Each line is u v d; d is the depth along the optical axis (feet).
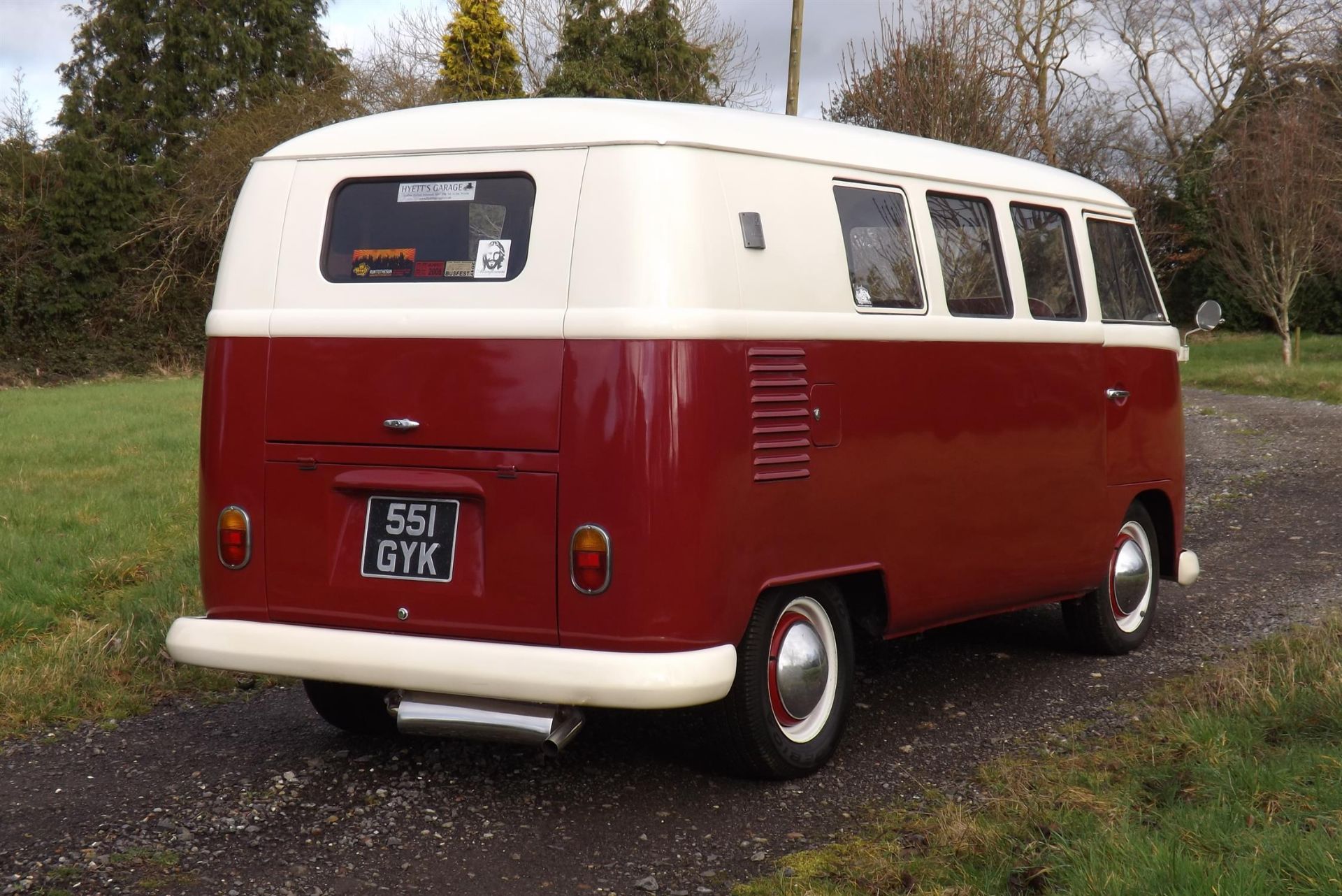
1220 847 10.92
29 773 15.01
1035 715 17.22
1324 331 130.11
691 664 12.82
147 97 129.80
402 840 12.92
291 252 14.46
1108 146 119.65
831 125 16.14
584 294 13.03
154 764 15.37
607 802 14.02
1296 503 36.14
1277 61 134.51
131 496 34.63
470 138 13.89
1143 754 14.40
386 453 13.75
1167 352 21.68
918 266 16.35
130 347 118.01
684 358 12.92
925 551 16.26
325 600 14.01
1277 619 22.26
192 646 14.24
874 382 15.35
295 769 15.17
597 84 115.03
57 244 116.37
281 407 14.23
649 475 12.78
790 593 14.53
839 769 15.14
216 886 11.74
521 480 13.17
